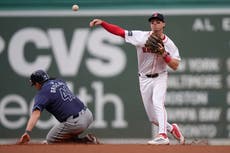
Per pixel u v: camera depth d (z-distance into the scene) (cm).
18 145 2688
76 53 4103
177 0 4081
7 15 4134
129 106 4059
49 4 4128
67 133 3011
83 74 4088
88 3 4103
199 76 4053
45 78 2955
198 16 4084
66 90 2983
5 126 4103
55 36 4116
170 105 4041
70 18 4116
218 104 4041
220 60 4062
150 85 2970
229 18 4078
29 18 4134
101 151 2505
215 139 4025
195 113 4041
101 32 4097
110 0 4094
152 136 4041
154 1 4078
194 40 4075
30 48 4125
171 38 4078
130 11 4088
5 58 4125
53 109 2967
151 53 2919
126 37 2953
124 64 4078
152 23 2911
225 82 4047
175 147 2623
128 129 4050
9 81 4122
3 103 4116
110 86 4072
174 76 4053
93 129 4056
